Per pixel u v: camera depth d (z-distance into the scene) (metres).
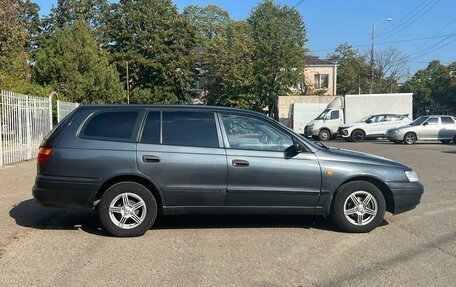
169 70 41.28
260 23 42.88
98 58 28.81
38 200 6.41
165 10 42.22
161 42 41.19
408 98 33.00
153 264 5.30
